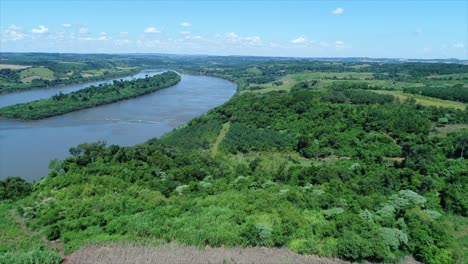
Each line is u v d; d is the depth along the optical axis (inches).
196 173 3356.3
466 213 2600.9
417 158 3508.9
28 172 4099.4
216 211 2546.8
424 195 2834.6
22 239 2299.5
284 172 3307.1
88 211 2596.0
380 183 3036.4
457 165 3442.4
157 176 3405.5
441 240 2103.8
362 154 3836.1
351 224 2276.1
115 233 2308.1
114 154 3848.4
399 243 2134.6
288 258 2068.2
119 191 3019.2
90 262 2005.4
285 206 2571.4
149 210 2605.8
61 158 4537.4
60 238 2306.8
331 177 3095.5
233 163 3836.1
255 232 2209.6
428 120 4517.7
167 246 2165.4
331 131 4456.2
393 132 4264.3
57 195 2915.8
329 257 2091.5
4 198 2984.7
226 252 2116.1
